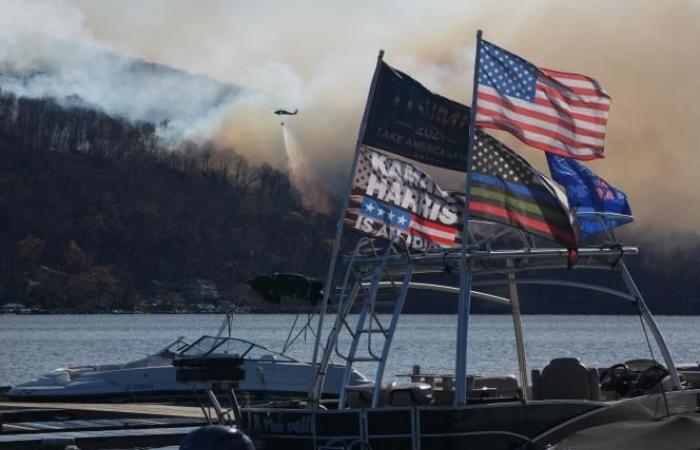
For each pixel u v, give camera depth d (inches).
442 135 861.2
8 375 2876.5
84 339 5880.9
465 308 816.9
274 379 1488.7
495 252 831.7
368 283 881.5
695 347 4692.4
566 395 876.0
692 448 788.6
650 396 879.1
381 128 853.8
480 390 869.2
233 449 680.4
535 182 852.0
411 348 4217.5
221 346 1508.4
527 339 5575.8
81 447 1037.8
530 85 876.6
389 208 867.4
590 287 879.7
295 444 826.2
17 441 995.9
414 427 791.1
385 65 857.5
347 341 4436.5
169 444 1079.0
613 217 928.9
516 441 813.2
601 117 895.7
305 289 963.3
